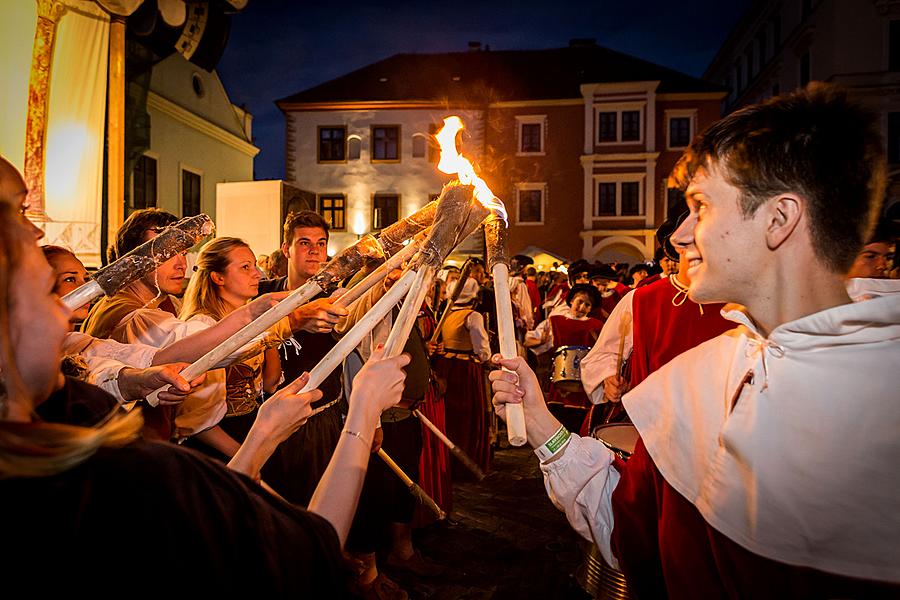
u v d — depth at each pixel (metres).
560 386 3.21
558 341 4.91
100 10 6.43
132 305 1.90
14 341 0.59
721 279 0.84
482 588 2.82
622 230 24.14
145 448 0.55
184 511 0.53
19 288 0.59
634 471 1.09
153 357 1.56
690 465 0.94
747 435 0.83
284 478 2.23
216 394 1.90
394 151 24.02
